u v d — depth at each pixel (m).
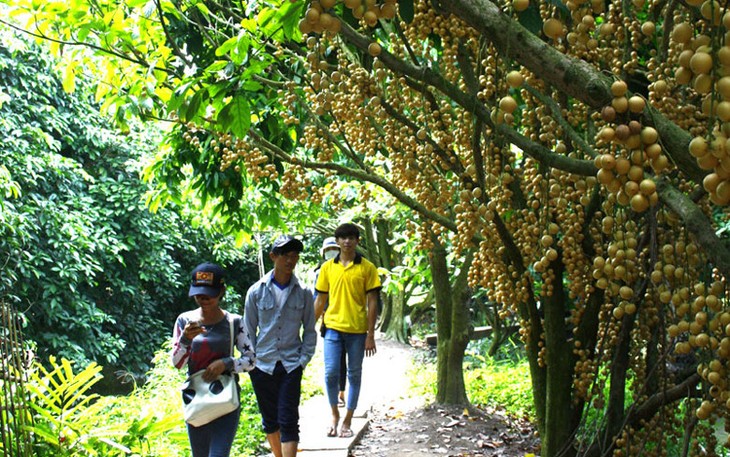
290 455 4.61
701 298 1.46
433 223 3.68
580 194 3.10
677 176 2.49
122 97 4.44
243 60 2.54
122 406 6.20
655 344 2.88
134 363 12.01
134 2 3.22
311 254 16.86
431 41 3.34
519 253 3.15
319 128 3.90
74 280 10.55
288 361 4.68
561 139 3.19
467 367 9.43
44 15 3.81
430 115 3.23
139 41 3.94
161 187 6.20
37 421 4.23
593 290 3.13
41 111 10.68
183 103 2.86
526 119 3.21
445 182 3.22
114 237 11.59
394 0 1.40
